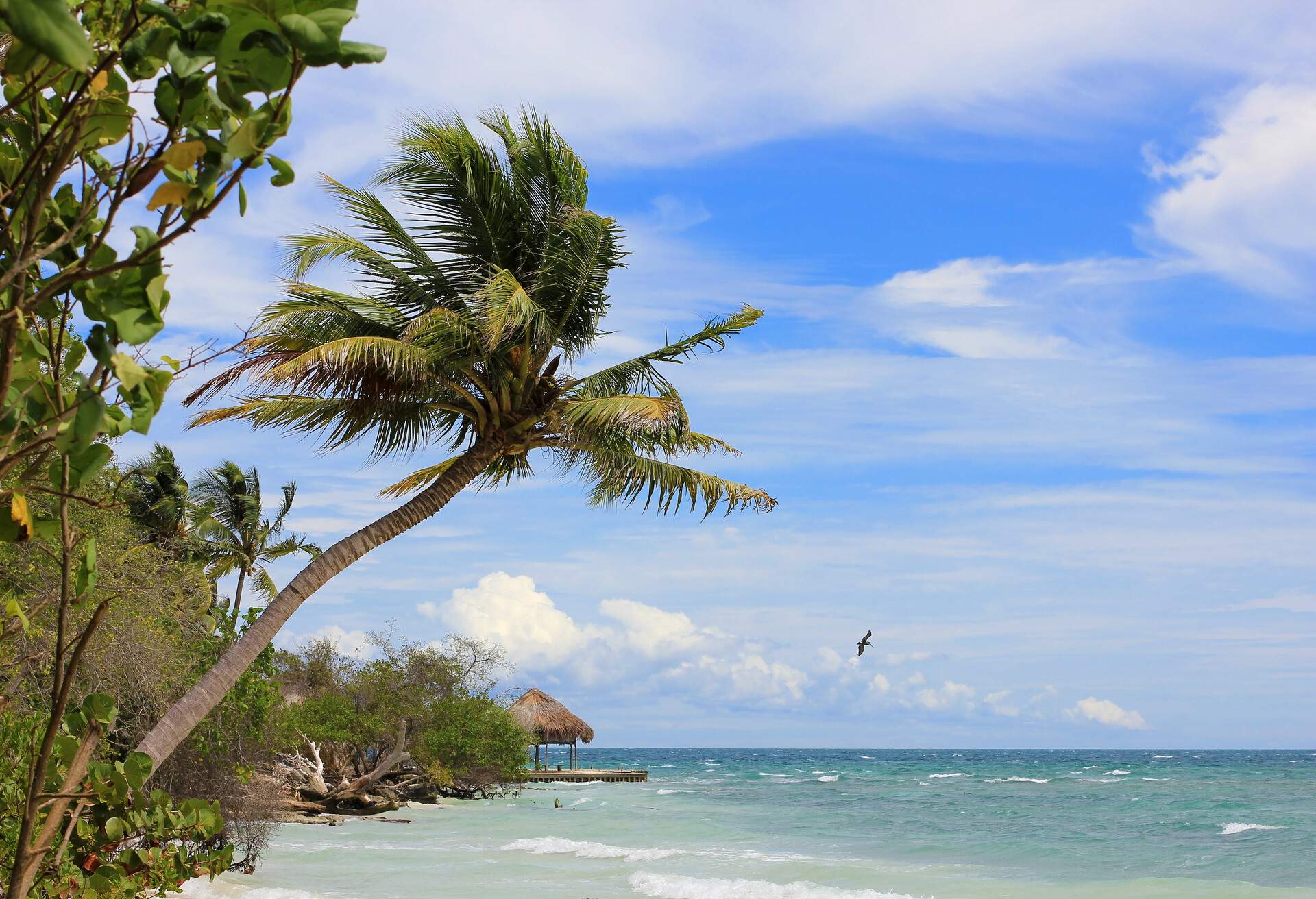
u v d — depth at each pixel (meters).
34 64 1.53
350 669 38.81
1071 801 46.66
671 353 12.44
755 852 25.78
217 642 15.61
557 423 11.62
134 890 3.26
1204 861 24.89
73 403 1.67
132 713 13.49
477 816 36.56
